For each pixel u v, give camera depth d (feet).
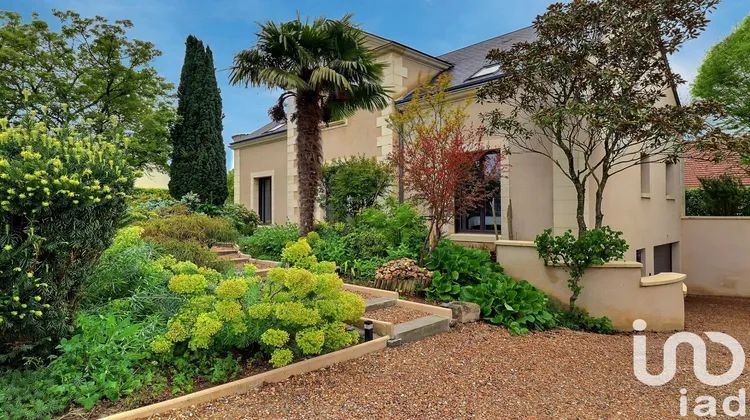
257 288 13.97
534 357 15.16
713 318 26.55
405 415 10.37
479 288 19.90
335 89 27.48
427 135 24.32
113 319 12.00
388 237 25.70
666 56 23.11
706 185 41.50
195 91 43.68
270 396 10.94
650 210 33.47
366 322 15.08
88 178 10.70
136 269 15.05
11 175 9.53
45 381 9.77
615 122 19.58
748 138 19.92
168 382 10.97
